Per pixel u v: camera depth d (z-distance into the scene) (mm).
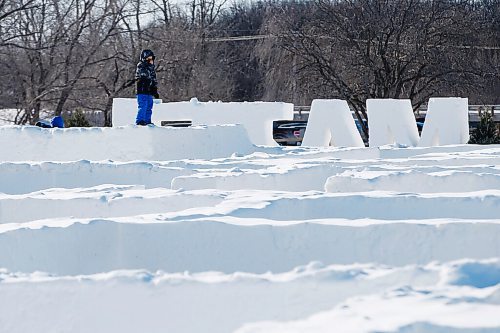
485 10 89312
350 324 7883
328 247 12859
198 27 98812
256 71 110938
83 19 75188
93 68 77562
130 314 10203
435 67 74438
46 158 32281
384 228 12875
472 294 8500
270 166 26438
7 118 73062
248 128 43781
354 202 15781
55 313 10328
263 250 12945
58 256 13383
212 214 14586
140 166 25094
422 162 27281
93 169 25266
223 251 13031
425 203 15703
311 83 77125
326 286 9828
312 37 75938
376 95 75062
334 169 22297
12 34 72250
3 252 13336
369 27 74438
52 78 74188
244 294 9977
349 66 75562
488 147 37219
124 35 81250
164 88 84375
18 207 18250
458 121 43469
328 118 42781
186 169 24656
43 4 74188
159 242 13234
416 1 75500
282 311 9930
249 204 15602
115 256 13352
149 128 32188
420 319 7719
